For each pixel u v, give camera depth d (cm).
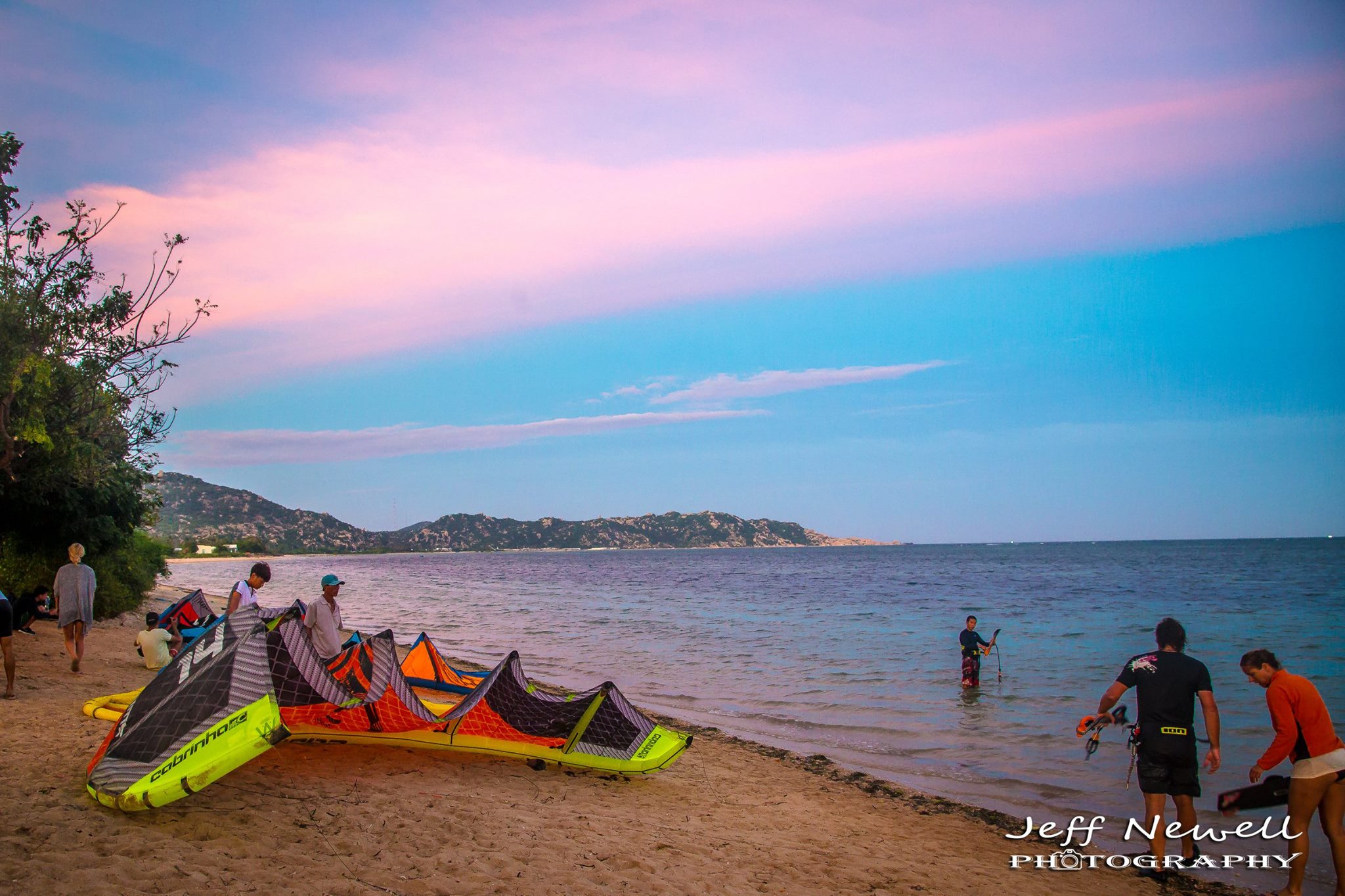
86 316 1334
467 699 849
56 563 1778
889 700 1427
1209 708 672
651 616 3216
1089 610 3319
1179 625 699
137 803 547
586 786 820
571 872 571
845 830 776
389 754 827
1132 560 10719
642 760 880
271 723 607
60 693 964
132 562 2311
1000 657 1966
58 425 1402
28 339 1261
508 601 4231
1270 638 2259
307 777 722
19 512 1633
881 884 634
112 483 1886
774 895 584
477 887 520
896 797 901
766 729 1222
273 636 788
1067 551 19300
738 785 916
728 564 12988
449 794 720
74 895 423
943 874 669
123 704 863
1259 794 631
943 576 7175
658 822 729
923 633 2483
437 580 7244
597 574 8906
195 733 587
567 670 1770
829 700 1430
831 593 4841
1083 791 927
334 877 502
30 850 469
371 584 6303
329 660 877
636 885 564
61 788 591
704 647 2161
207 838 534
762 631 2562
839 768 1011
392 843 579
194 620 1362
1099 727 714
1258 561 9419
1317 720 607
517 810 704
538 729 865
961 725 1241
